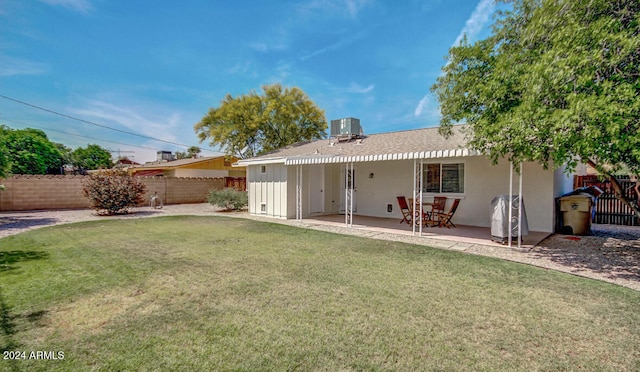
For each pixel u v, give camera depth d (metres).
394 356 3.28
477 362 3.19
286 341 3.57
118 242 9.08
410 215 12.80
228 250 8.07
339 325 3.96
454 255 7.56
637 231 11.04
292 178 14.83
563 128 5.45
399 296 4.93
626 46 4.70
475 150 8.37
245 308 4.46
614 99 4.82
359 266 6.61
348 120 16.97
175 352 3.34
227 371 3.03
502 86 7.02
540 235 10.09
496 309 4.46
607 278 5.91
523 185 11.06
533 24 6.23
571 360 3.24
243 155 27.77
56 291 5.08
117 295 4.93
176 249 8.17
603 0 5.22
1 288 5.20
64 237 9.84
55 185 18.83
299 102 27.86
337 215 15.66
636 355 3.33
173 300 4.74
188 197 23.89
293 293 5.04
